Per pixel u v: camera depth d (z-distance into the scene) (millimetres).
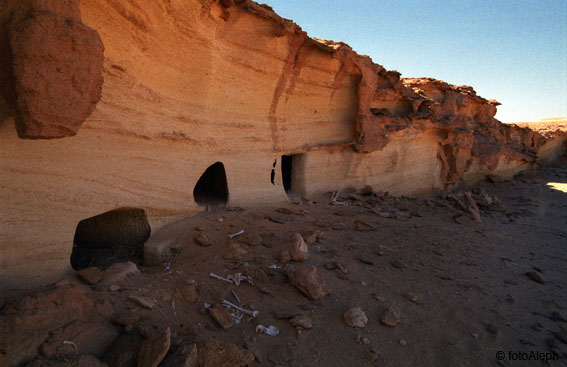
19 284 3881
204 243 6027
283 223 7770
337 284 5305
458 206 13125
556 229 12430
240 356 3531
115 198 5422
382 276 5867
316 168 11570
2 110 3627
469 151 20344
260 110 9430
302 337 4090
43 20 3232
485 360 4305
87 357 3004
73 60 3559
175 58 6555
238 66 8406
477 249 8359
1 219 3762
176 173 6918
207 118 7762
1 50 3271
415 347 4320
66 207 4516
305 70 10094
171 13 6059
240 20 7988
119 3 4961
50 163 4289
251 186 9281
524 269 7598
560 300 6312
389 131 13805
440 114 17391
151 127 6168
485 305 5605
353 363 3881
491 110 23562
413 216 10836
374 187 14133
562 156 34812
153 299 4168
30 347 2898
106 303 3771
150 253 5375
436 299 5477
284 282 5129
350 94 11977
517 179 27172
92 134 4938
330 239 7195
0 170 3730
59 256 4355
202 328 3920
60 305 3311
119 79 5340
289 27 8625
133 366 3201
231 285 4859
